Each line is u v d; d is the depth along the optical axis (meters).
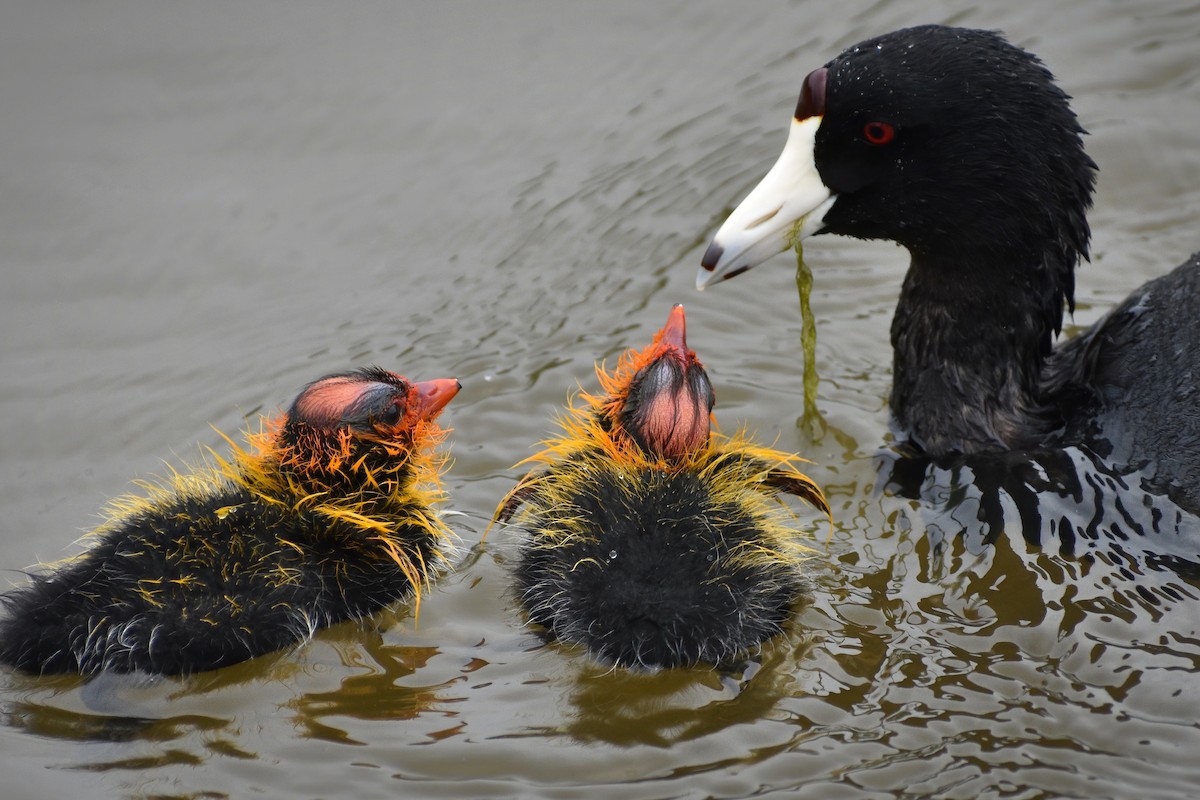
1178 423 10.45
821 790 7.93
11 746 8.52
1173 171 15.06
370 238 14.88
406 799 8.02
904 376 11.78
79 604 9.16
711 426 10.91
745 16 17.56
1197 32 16.69
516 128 16.14
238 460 10.62
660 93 16.58
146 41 17.06
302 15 17.55
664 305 13.95
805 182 10.89
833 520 10.74
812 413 12.15
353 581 10.00
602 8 17.69
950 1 17.62
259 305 14.03
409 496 10.80
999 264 11.11
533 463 11.70
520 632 9.70
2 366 13.16
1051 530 10.16
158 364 13.21
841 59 10.78
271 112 16.20
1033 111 10.70
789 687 8.89
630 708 8.76
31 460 12.03
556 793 8.00
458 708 8.85
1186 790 7.85
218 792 8.15
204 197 15.17
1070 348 12.00
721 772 8.12
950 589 9.73
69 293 14.07
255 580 9.51
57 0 17.62
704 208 15.16
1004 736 8.32
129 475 11.78
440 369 13.09
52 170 15.38
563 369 12.96
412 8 17.67
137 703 8.91
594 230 14.98
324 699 8.97
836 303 13.82
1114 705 8.52
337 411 10.40
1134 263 14.08
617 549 9.63
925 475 11.20
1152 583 9.57
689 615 9.23
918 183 10.79
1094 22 17.05
